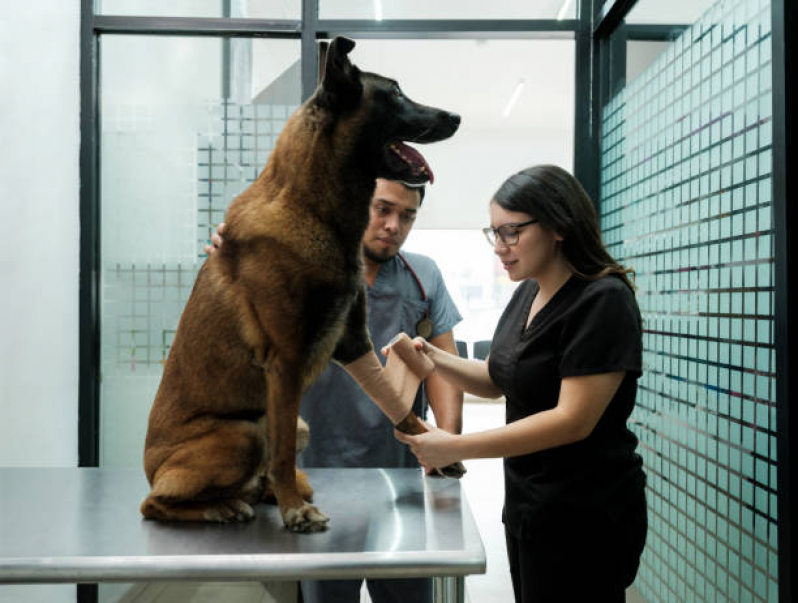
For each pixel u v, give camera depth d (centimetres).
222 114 249
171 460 97
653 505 187
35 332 205
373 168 101
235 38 247
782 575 113
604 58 233
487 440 109
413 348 117
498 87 646
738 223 133
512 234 118
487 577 253
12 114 191
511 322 134
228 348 98
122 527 95
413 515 101
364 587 244
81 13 238
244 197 100
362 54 555
